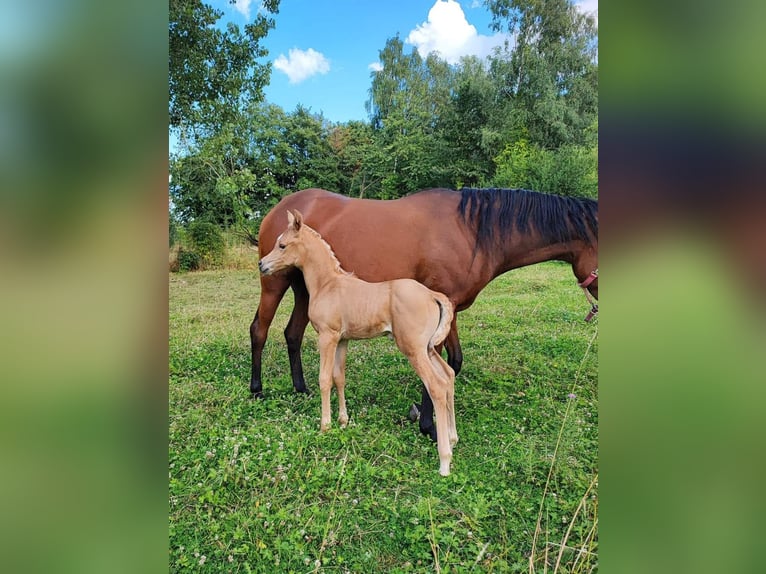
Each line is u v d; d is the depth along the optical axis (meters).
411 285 2.48
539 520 1.91
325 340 2.69
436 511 2.08
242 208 9.59
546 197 2.83
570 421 2.66
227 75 8.27
